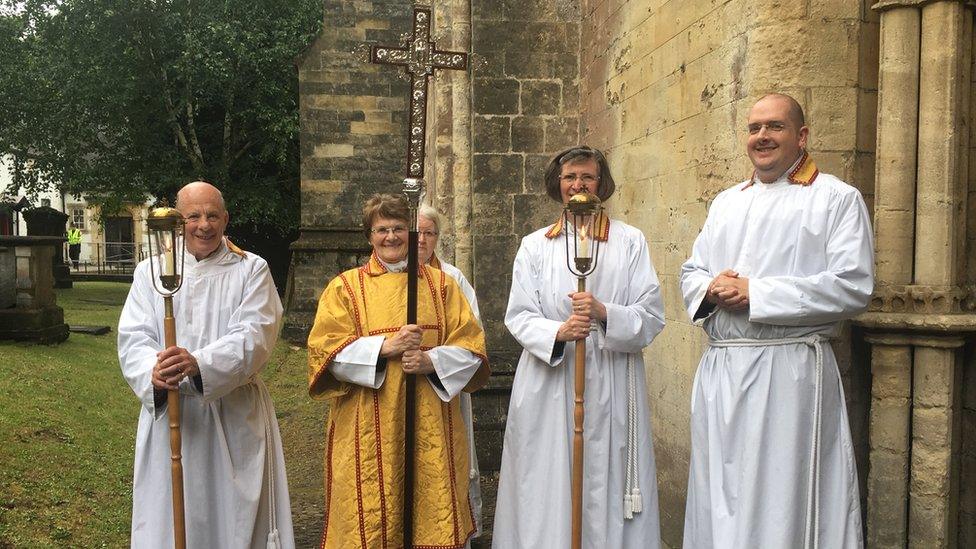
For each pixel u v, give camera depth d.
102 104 17.30
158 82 17.33
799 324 2.84
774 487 2.82
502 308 6.59
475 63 6.51
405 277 3.38
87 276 24.55
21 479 5.03
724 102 3.89
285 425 8.18
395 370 3.24
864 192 3.49
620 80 5.63
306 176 13.90
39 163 18.56
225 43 16.31
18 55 18.08
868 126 3.49
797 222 2.90
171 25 16.55
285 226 18.42
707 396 3.03
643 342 3.27
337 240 13.83
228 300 3.24
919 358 3.30
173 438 2.93
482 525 5.25
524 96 6.58
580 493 3.07
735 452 2.90
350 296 3.34
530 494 3.32
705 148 4.16
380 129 14.00
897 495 3.36
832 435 2.91
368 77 13.94
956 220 3.27
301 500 5.84
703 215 4.20
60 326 9.47
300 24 17.25
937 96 3.22
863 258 2.79
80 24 16.72
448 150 6.70
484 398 6.49
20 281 9.05
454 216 6.66
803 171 2.97
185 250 3.25
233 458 3.20
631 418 3.31
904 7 3.25
